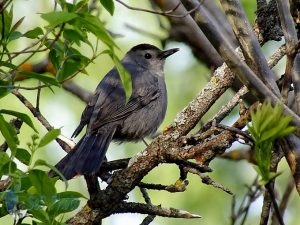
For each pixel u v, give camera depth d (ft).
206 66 48.21
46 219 24.16
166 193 51.08
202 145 27.94
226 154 42.29
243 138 27.22
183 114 29.30
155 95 47.32
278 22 30.76
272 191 21.15
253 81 24.95
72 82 49.03
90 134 43.01
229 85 29.60
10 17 25.58
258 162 20.95
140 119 46.21
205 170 28.35
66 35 25.29
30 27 49.47
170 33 48.39
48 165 22.31
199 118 29.43
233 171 51.75
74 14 22.09
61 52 27.78
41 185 23.15
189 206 51.13
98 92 45.50
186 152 28.22
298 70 27.04
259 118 20.83
